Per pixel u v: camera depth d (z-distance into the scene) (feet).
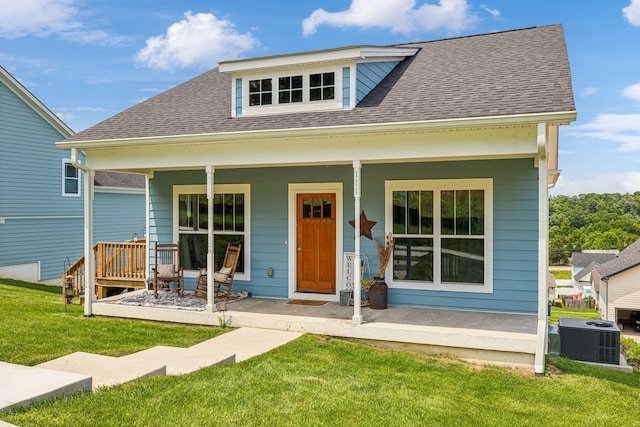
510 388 19.03
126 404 13.92
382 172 30.19
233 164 27.43
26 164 54.34
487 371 21.15
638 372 22.90
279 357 21.07
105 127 32.65
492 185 27.91
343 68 28.17
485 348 22.50
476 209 28.37
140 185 71.00
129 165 29.86
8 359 19.44
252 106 30.35
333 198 31.83
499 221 27.89
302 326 25.89
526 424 15.42
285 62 28.99
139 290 35.76
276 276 33.04
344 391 17.01
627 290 75.51
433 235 29.17
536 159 27.14
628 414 16.71
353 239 31.12
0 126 51.37
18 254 53.36
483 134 22.47
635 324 74.49
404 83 30.09
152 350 21.70
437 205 29.07
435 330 23.73
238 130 27.12
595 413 16.70
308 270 32.68
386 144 24.20
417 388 18.19
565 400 17.90
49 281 56.85
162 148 28.96
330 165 31.55
